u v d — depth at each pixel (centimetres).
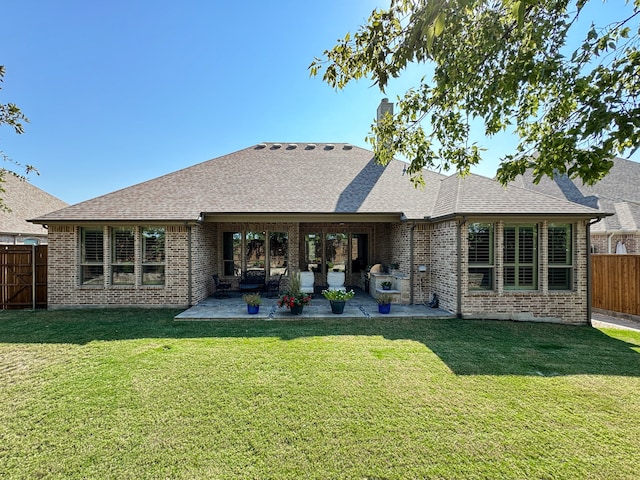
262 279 1387
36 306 1087
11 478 300
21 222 1784
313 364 573
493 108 455
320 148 1689
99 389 474
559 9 365
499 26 371
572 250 947
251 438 358
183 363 574
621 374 540
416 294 1121
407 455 332
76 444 347
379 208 1157
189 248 1076
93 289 1065
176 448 341
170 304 1075
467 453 336
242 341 707
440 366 569
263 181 1338
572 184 1927
